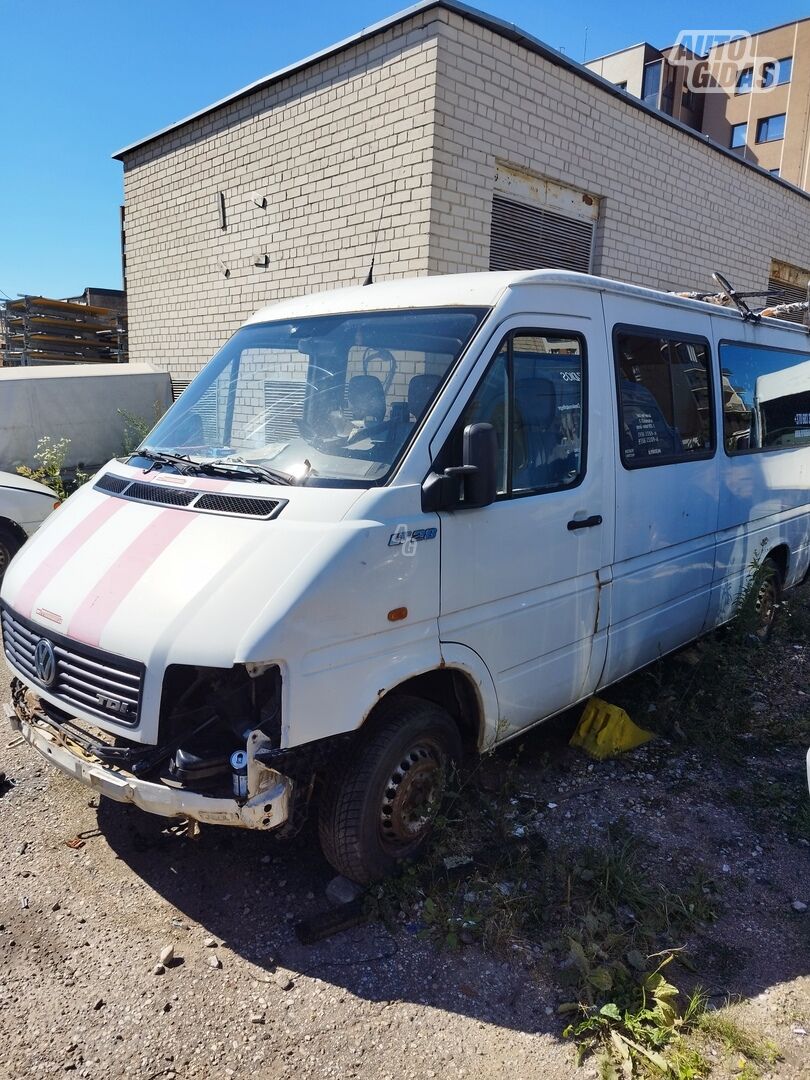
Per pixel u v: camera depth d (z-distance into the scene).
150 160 10.99
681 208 10.56
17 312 13.58
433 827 3.41
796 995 2.76
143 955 2.92
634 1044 2.49
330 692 2.81
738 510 5.40
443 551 3.17
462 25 7.17
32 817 3.75
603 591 4.11
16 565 3.46
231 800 2.70
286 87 8.59
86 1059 2.49
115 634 2.78
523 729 3.84
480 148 7.60
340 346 3.67
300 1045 2.55
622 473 4.16
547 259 8.84
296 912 3.16
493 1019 2.66
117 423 9.66
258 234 9.38
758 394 5.71
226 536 2.93
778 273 13.62
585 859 3.38
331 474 3.12
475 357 3.30
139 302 11.84
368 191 7.86
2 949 2.94
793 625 6.48
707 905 3.17
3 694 5.02
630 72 46.91
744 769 4.34
